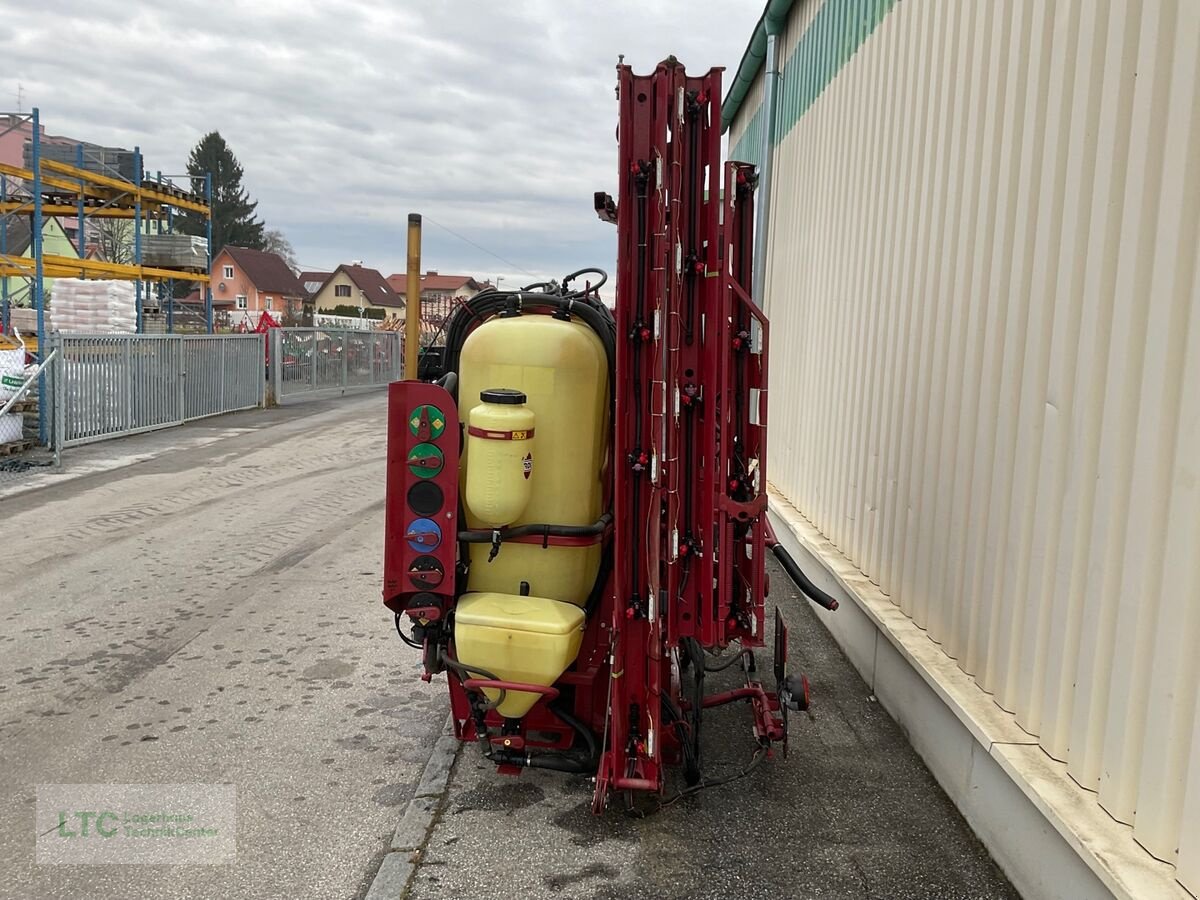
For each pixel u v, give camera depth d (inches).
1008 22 140.8
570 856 132.0
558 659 137.0
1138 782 100.7
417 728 177.5
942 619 160.6
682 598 137.6
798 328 295.7
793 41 313.0
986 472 142.6
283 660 213.6
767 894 123.2
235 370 748.0
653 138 126.6
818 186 269.3
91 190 721.6
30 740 170.9
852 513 222.7
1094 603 110.4
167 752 166.6
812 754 164.7
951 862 130.7
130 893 124.5
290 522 360.5
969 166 154.0
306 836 138.9
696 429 135.0
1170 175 98.3
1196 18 94.8
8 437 492.7
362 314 2913.4
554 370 141.2
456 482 139.2
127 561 299.6
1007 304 137.3
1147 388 101.0
